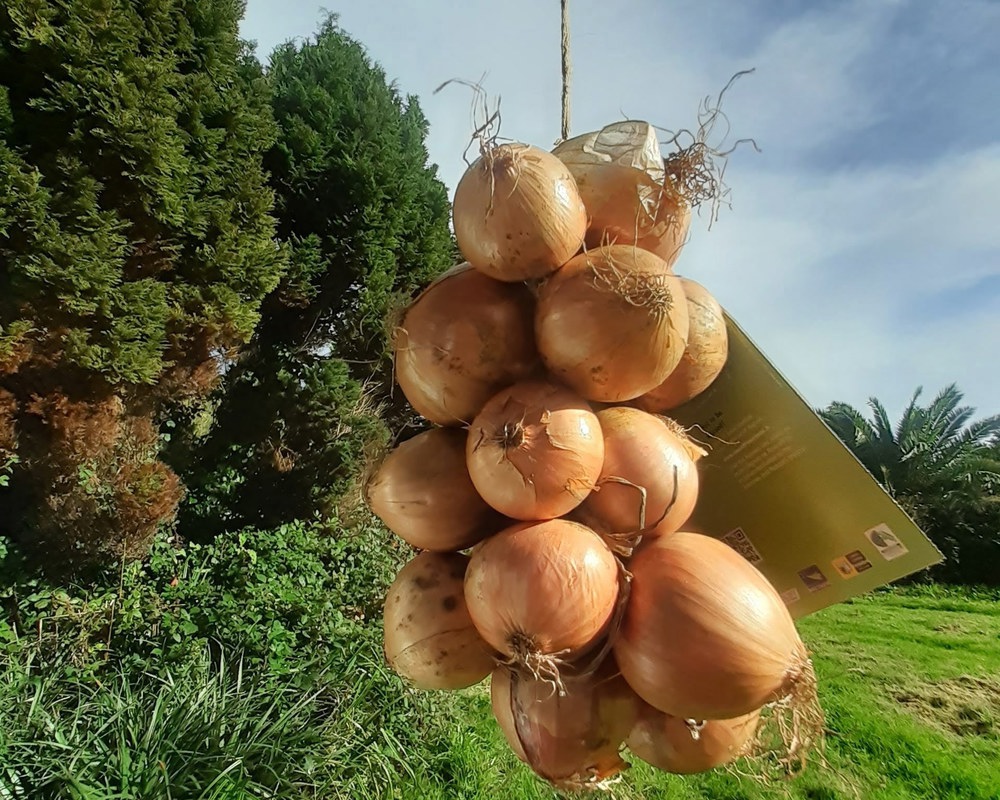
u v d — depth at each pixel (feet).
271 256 5.13
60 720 3.02
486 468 1.03
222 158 4.96
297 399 6.03
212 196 4.84
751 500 1.34
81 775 2.60
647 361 1.04
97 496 4.17
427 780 3.57
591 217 1.21
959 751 4.61
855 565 1.28
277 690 3.46
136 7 4.47
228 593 4.27
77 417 4.04
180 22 4.70
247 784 2.84
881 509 1.23
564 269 1.10
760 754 1.21
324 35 7.29
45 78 3.99
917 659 6.69
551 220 1.06
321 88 6.45
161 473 4.37
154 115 4.24
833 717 5.11
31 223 3.78
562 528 1.01
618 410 1.15
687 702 0.97
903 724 5.02
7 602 3.97
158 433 5.21
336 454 5.98
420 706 4.01
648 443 1.08
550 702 1.05
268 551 5.03
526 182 1.06
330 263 6.28
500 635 0.98
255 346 6.12
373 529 6.07
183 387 4.85
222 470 5.89
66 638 3.77
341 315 6.50
